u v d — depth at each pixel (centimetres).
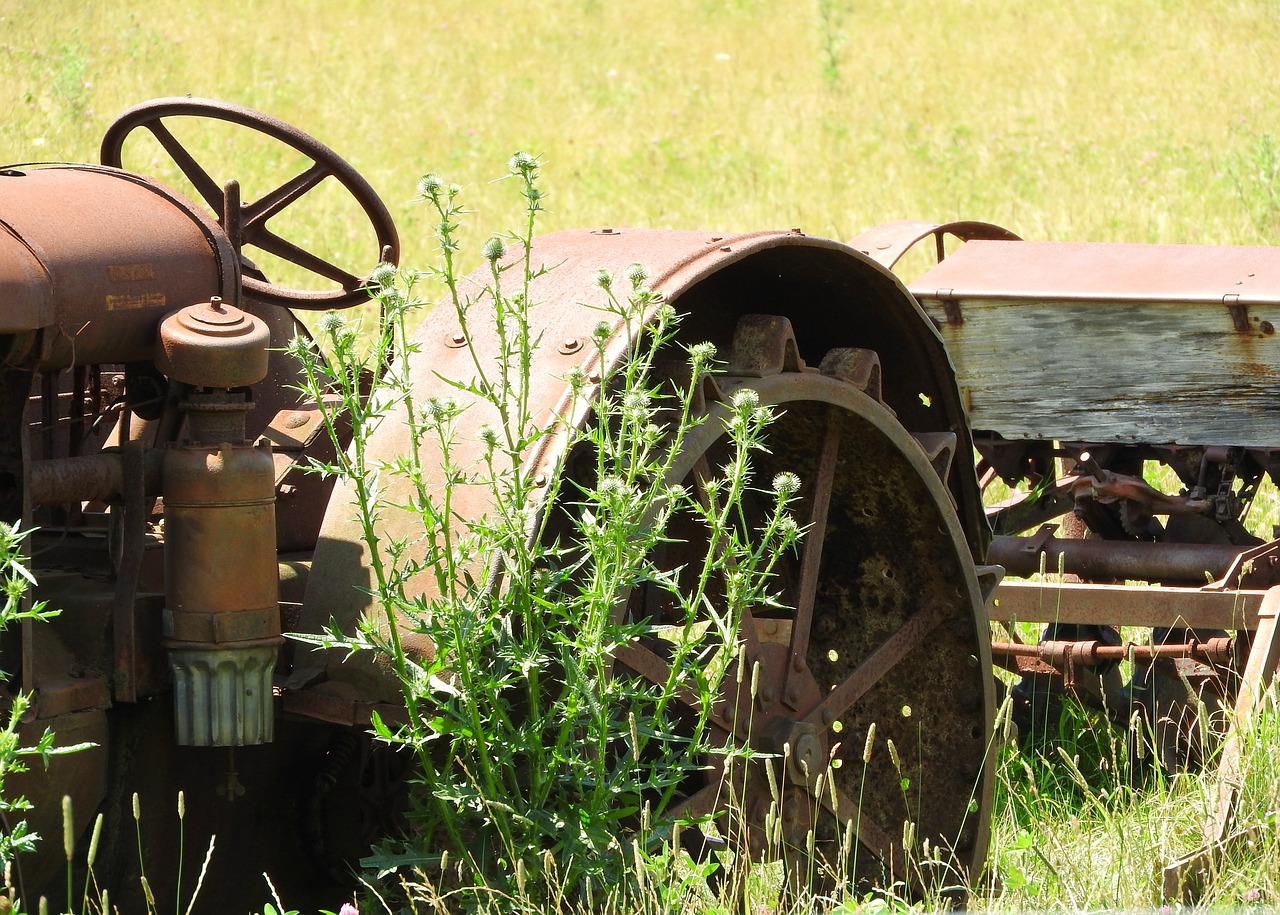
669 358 758
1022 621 932
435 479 602
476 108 3197
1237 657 928
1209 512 1006
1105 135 3067
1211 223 2189
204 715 573
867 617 802
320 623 602
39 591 601
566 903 590
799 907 682
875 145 2977
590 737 588
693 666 598
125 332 586
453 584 557
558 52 3966
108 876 612
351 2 4212
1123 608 917
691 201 2430
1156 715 959
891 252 1095
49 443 621
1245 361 970
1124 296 990
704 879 622
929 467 752
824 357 766
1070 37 4172
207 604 571
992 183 2595
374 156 2647
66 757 564
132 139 2388
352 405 553
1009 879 710
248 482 576
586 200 2419
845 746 801
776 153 2888
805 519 773
